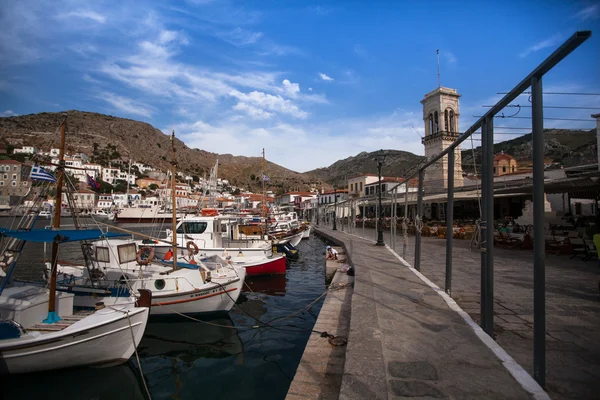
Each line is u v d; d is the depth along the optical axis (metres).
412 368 4.08
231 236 22.48
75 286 9.60
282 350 8.73
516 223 21.91
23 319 7.18
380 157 20.73
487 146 5.05
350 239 26.69
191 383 7.16
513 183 17.95
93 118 197.62
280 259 18.03
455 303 7.04
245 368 7.78
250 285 16.52
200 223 18.23
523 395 3.44
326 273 16.70
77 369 7.55
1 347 6.64
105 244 11.73
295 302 13.53
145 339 9.63
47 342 6.95
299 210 98.88
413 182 40.09
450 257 7.79
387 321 5.90
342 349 6.37
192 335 9.89
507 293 8.02
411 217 41.81
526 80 3.62
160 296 10.73
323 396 4.65
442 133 42.75
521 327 5.78
